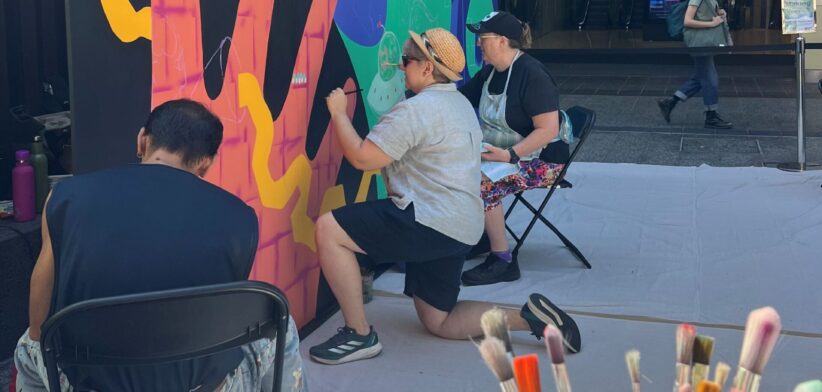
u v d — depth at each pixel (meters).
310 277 4.28
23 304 3.86
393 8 5.20
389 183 3.88
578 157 8.37
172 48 3.08
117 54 2.84
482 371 3.81
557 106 4.80
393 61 5.23
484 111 4.96
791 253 5.48
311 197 4.24
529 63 4.81
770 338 1.23
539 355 3.91
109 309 1.96
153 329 1.99
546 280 5.02
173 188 2.12
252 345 2.30
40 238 3.91
